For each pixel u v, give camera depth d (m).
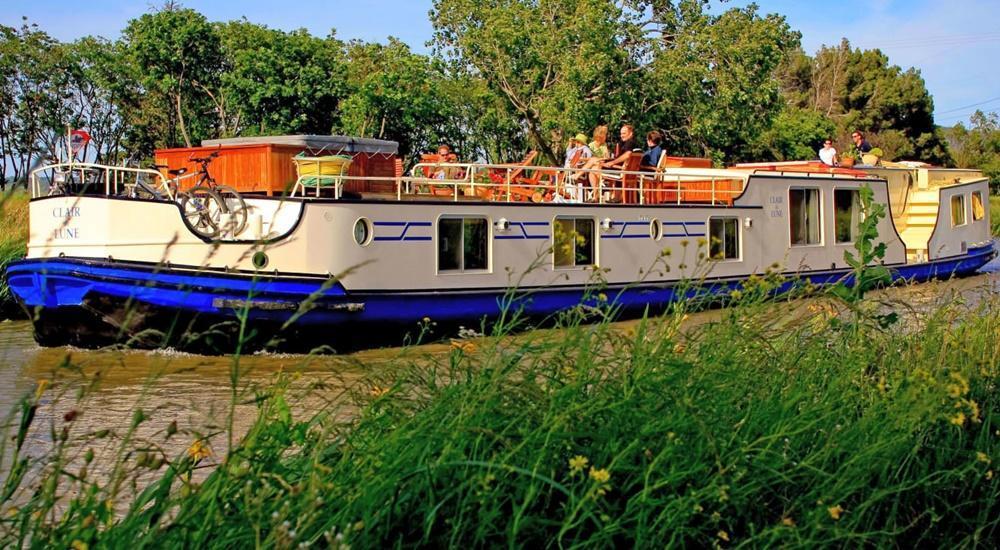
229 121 39.75
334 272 12.98
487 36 34.78
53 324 13.17
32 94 36.31
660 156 18.19
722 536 4.31
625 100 33.75
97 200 12.81
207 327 12.61
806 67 81.25
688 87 34.31
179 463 4.38
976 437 5.82
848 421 5.07
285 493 3.97
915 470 5.27
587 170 15.54
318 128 37.56
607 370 5.05
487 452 4.37
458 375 5.14
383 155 15.95
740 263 17.50
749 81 34.34
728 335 5.43
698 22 34.81
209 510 3.79
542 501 4.42
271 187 13.95
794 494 4.82
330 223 12.96
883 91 75.81
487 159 39.09
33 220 13.44
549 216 15.01
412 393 5.20
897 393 5.39
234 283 12.57
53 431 4.02
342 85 37.00
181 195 12.88
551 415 4.43
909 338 6.80
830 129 52.28
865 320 6.68
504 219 14.50
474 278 14.22
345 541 3.67
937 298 8.22
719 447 4.52
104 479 6.01
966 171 23.25
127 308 4.11
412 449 4.25
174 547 3.74
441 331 14.05
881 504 5.06
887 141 74.19
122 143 40.69
